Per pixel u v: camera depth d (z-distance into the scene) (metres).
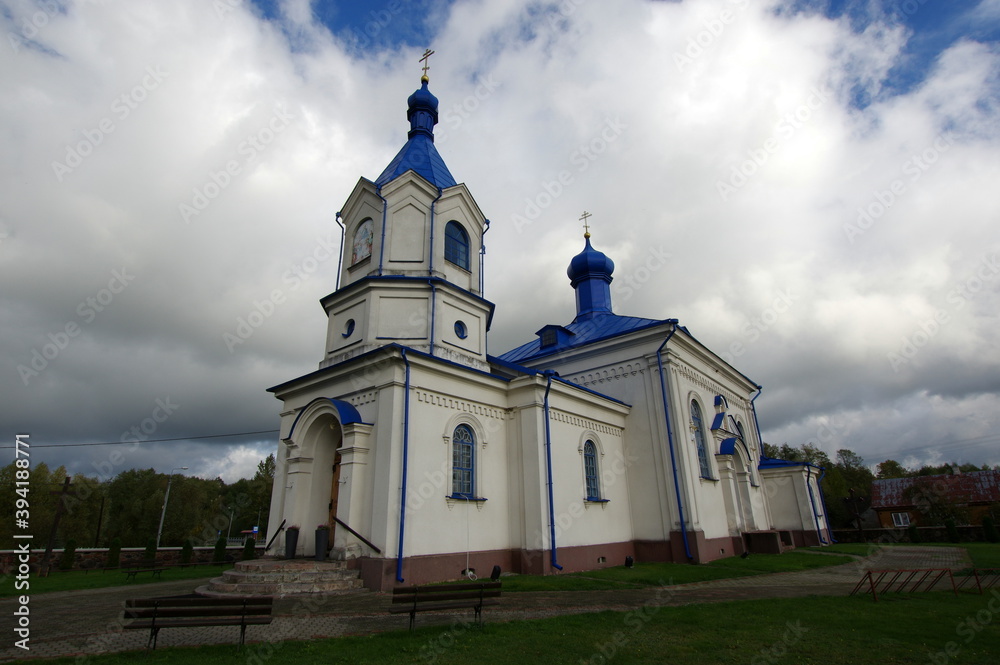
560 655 7.91
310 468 17.02
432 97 23.88
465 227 20.66
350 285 18.41
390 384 15.33
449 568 15.32
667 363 22.89
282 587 12.68
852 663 7.39
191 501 58.31
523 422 18.56
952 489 51.66
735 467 27.95
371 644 8.48
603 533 20.23
